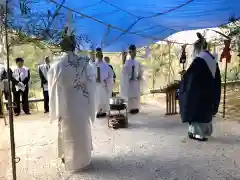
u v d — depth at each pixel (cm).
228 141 442
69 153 339
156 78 1002
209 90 425
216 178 314
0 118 675
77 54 344
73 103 332
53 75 333
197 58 431
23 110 720
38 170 351
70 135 335
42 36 281
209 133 447
